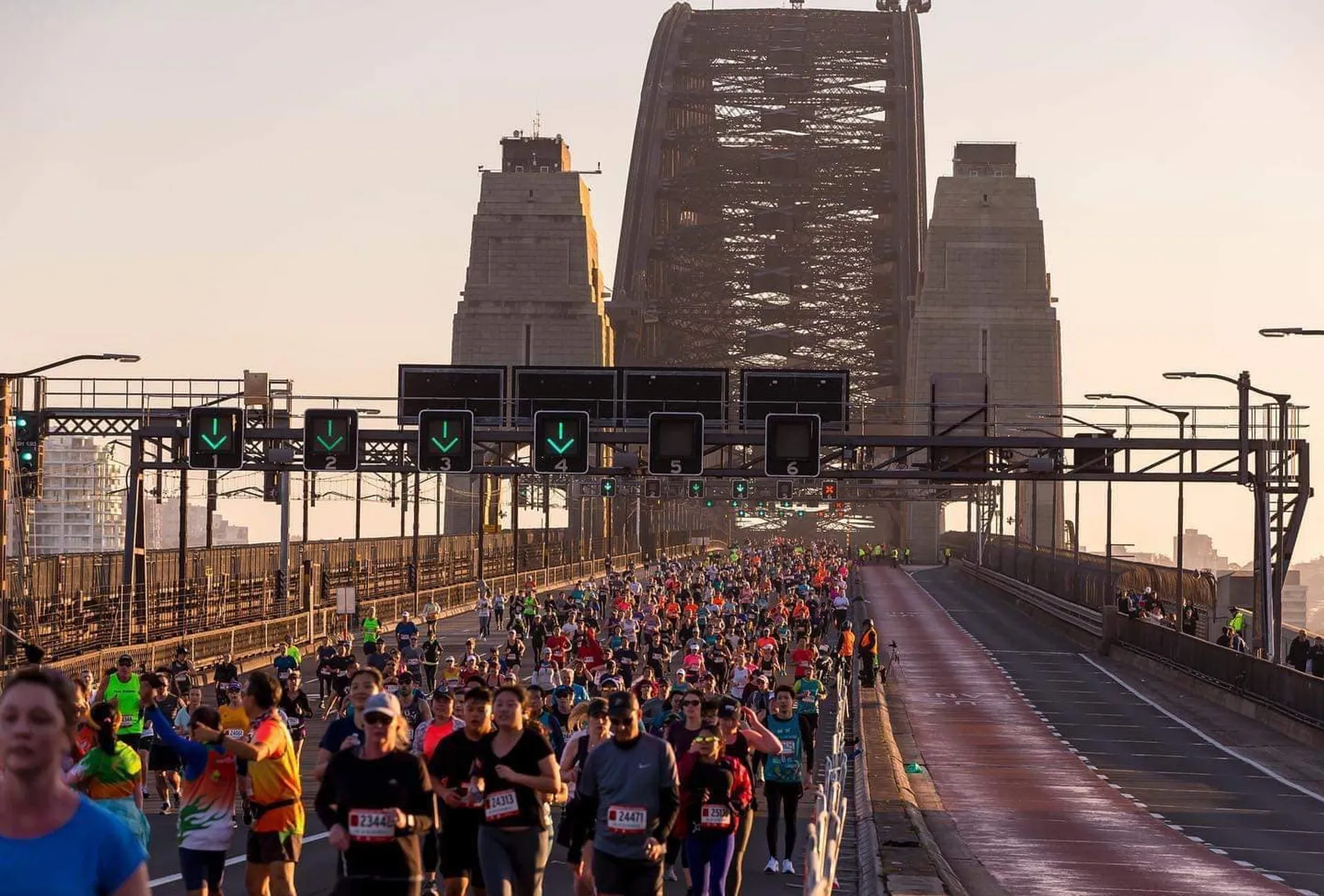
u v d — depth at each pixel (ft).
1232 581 352.28
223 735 63.57
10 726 24.62
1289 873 115.75
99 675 222.07
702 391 255.09
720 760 70.54
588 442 248.32
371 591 437.58
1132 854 122.72
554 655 173.58
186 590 298.56
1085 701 261.03
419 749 75.66
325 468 239.91
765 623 297.94
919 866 97.55
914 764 179.42
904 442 253.85
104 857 24.47
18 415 253.44
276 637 311.06
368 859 52.24
